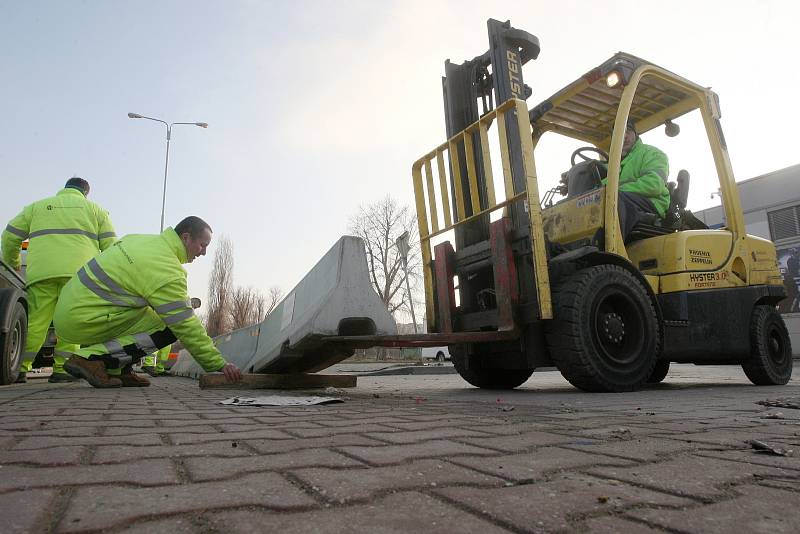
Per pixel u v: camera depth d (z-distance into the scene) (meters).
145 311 4.58
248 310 47.41
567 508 1.00
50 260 5.51
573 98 5.91
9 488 1.09
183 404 3.09
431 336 4.17
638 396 4.03
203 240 4.48
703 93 5.97
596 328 4.38
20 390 4.39
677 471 1.33
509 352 5.12
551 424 2.23
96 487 1.12
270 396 3.84
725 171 5.84
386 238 33.28
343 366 21.70
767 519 0.95
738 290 5.45
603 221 4.84
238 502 1.02
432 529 0.88
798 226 19.05
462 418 2.46
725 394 4.23
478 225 5.51
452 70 6.02
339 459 1.44
